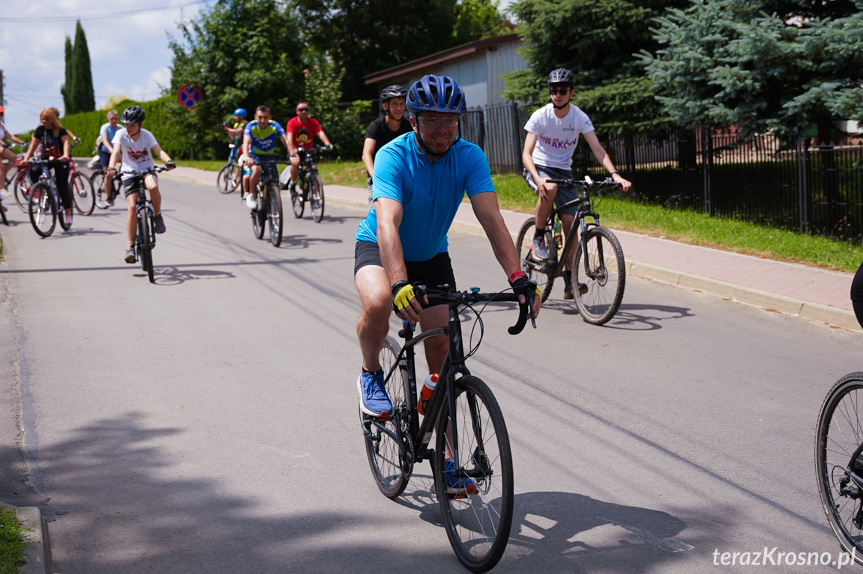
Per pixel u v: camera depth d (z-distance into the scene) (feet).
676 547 11.21
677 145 44.91
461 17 144.36
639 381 18.43
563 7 48.91
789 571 10.62
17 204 54.90
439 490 11.28
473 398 10.68
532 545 11.25
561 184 23.93
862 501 11.06
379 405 12.26
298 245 37.78
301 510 12.43
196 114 103.96
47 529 11.61
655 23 48.14
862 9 35.42
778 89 37.81
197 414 16.42
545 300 26.76
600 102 48.24
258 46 100.01
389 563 10.89
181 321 23.84
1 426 15.66
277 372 19.11
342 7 128.06
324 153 99.76
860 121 33.17
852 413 11.30
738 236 34.86
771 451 14.53
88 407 16.76
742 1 38.22
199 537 11.55
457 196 11.71
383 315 11.40
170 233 41.91
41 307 25.38
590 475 13.56
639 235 37.01
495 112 65.82
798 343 21.44
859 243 33.45
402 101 26.32
